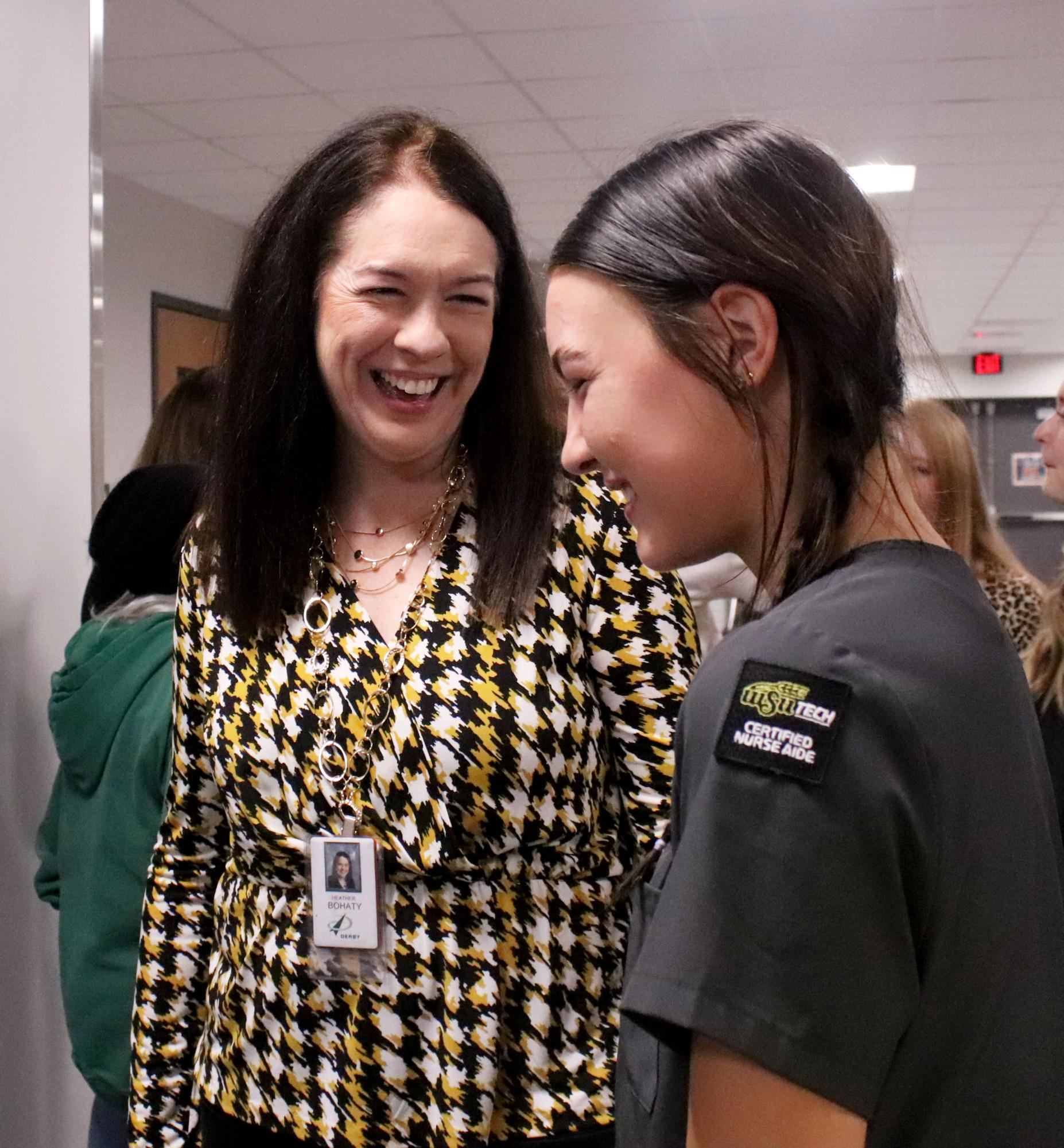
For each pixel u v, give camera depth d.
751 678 0.57
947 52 4.26
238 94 4.80
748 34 4.11
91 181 1.93
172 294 6.57
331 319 1.09
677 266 0.61
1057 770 1.71
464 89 4.71
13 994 1.83
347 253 1.09
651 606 1.09
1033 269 8.28
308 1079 1.06
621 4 3.87
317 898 1.05
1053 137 5.28
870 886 0.53
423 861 1.04
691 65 4.42
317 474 1.16
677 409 0.62
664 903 0.57
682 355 0.61
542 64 4.43
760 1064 0.53
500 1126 1.04
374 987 1.04
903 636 0.57
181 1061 1.23
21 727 1.83
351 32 4.12
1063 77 4.51
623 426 0.64
